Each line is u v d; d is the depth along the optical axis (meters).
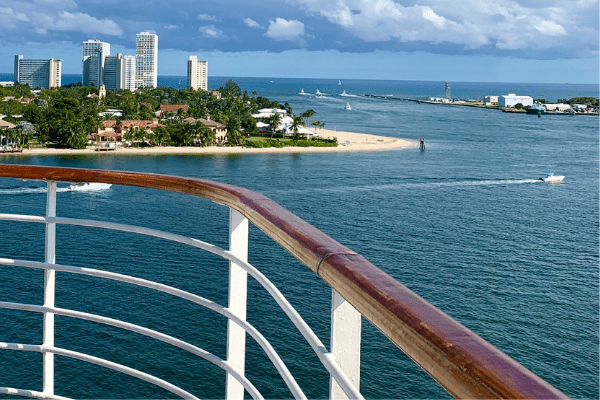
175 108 126.62
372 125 127.44
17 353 17.25
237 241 1.56
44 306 2.04
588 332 23.27
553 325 23.98
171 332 19.56
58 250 31.78
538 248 37.41
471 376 0.66
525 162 77.44
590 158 82.62
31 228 36.41
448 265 33.00
